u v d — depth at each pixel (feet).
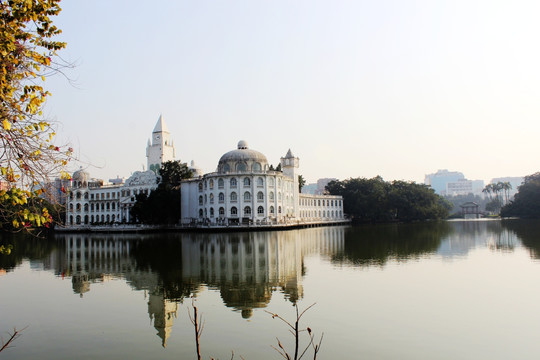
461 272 130.62
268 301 98.84
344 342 71.36
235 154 440.04
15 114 49.52
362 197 612.29
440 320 81.82
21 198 49.24
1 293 112.78
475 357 64.49
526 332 74.54
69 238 347.36
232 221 424.46
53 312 93.04
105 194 547.90
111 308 95.81
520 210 597.93
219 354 67.82
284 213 458.09
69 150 51.60
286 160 510.58
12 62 50.29
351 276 127.13
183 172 499.10
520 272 128.88
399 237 279.08
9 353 69.31
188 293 108.99
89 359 66.59
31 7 50.67
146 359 66.18
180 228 421.59
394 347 68.80
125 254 199.21
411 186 629.51
